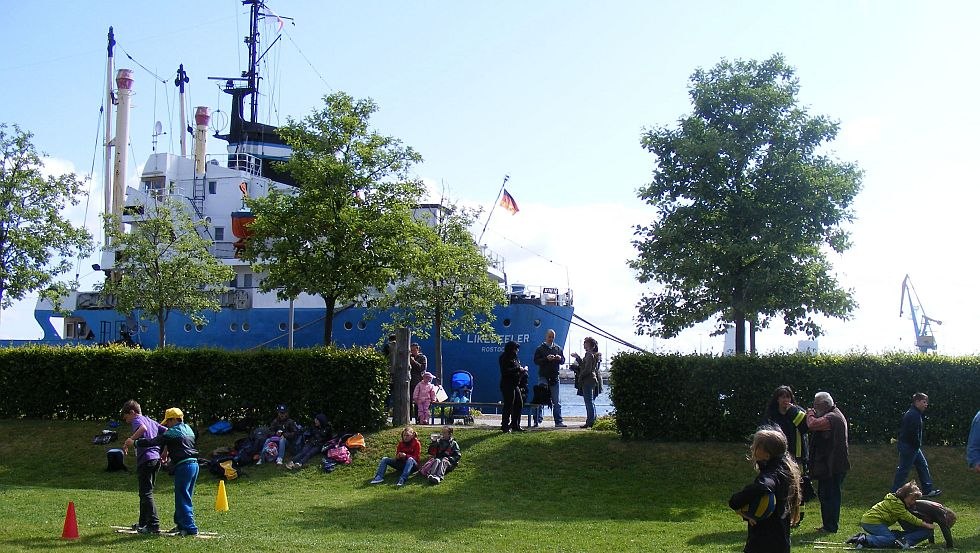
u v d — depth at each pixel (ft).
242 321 152.76
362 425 82.58
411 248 100.07
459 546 46.78
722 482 68.44
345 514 57.26
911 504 48.32
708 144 84.02
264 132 175.73
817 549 46.88
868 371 76.38
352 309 147.33
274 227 98.63
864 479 68.44
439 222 129.49
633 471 70.79
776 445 28.68
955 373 76.07
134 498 62.23
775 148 86.12
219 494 58.03
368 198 99.66
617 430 78.64
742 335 86.38
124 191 185.16
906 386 76.18
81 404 91.76
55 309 115.55
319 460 77.25
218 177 161.99
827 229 85.76
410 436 73.05
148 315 143.02
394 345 87.30
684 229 85.40
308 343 148.87
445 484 69.31
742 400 76.54
